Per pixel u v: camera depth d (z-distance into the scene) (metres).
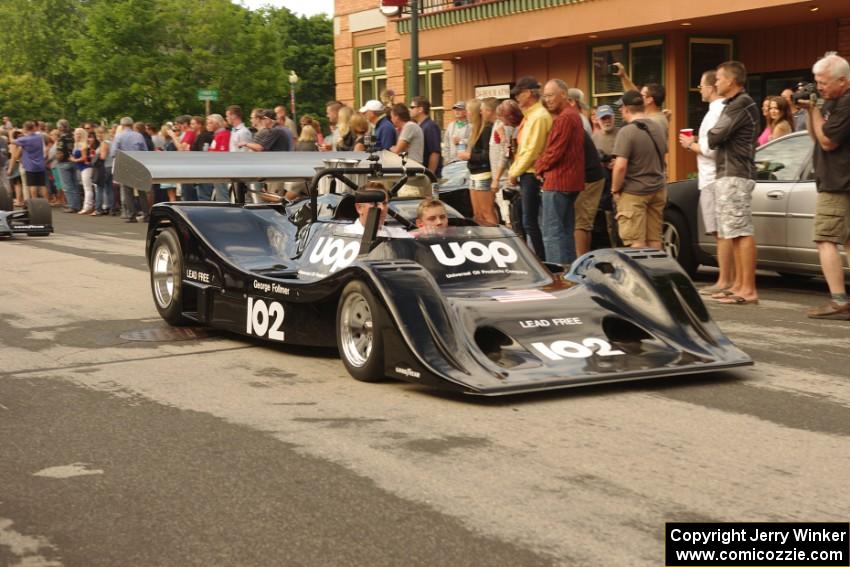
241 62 37.34
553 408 5.09
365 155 8.60
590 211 9.95
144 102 34.81
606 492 3.89
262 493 3.95
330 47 78.06
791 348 6.64
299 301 6.23
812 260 9.03
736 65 8.44
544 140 9.46
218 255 7.12
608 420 4.87
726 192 8.55
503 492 3.90
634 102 9.04
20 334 7.53
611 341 5.73
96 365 6.40
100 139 20.73
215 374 6.07
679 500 3.79
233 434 4.77
